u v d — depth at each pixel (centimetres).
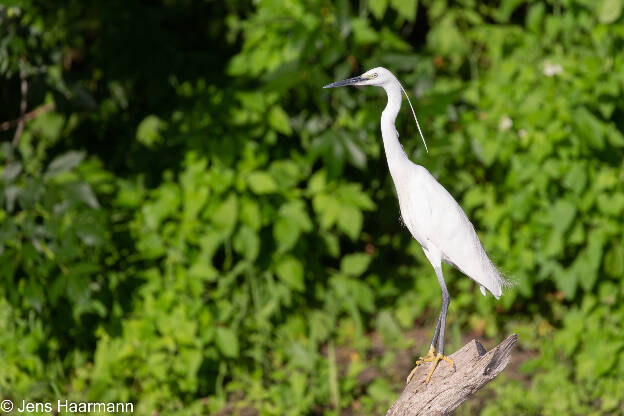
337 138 1070
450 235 724
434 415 607
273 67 1102
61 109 1052
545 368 1053
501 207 1129
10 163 981
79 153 973
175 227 1073
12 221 940
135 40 1170
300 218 1109
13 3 854
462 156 1160
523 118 1099
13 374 983
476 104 1150
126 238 1085
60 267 969
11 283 935
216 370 1053
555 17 1154
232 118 1087
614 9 1075
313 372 1062
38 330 1014
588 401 1003
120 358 978
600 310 1075
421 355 1128
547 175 1073
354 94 1127
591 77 1073
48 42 1099
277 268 1121
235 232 1099
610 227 1079
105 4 1173
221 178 1073
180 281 1048
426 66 1151
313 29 1056
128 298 1055
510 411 981
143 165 1138
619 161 1094
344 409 1018
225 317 1061
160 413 984
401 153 741
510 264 1108
